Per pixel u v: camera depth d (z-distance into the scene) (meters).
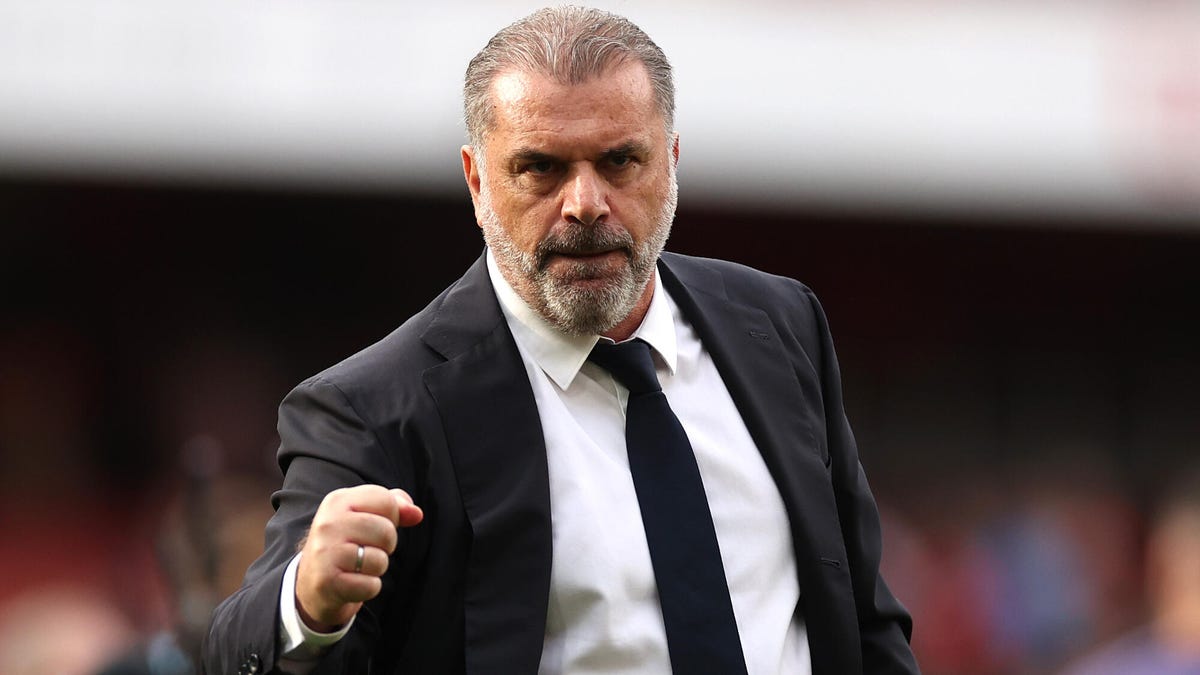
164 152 26.16
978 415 35.44
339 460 7.69
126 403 30.83
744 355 8.45
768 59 29.11
